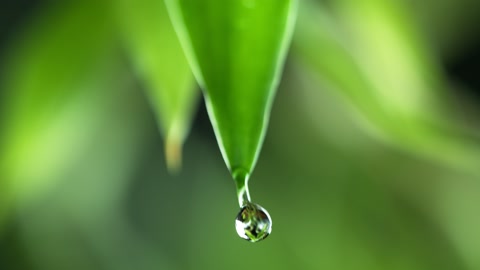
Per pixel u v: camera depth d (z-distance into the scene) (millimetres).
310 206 375
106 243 391
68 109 303
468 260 372
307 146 386
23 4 367
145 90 344
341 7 312
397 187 375
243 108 172
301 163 385
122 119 362
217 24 179
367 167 375
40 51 299
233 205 400
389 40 301
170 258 395
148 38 240
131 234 396
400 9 308
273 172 388
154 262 393
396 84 291
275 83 175
